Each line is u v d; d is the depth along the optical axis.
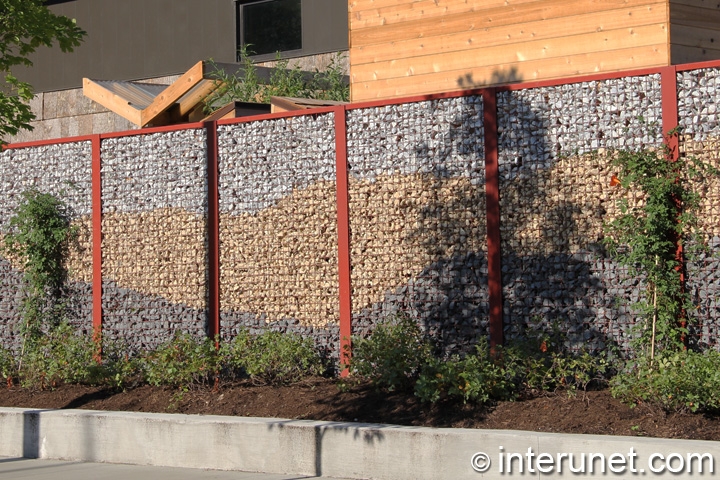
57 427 9.03
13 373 10.88
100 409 9.29
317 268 9.94
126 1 18.92
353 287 9.68
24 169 11.98
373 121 9.63
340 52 15.78
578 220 8.60
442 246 9.23
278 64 15.52
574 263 8.59
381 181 9.57
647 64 9.28
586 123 8.60
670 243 7.89
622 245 8.34
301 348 9.52
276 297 10.18
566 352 8.57
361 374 8.90
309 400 8.65
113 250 11.27
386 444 7.43
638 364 7.77
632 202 8.34
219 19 17.73
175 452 8.39
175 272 10.83
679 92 8.23
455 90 10.12
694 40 9.38
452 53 10.42
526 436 6.93
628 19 9.39
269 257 10.23
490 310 8.91
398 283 9.45
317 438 7.76
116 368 10.04
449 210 9.21
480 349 8.26
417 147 9.39
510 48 10.06
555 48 9.80
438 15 10.51
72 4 19.61
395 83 10.79
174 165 10.88
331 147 9.89
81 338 10.70
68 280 11.59
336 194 9.80
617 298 8.29
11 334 11.92
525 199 8.84
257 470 8.02
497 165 8.95
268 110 13.27
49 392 10.07
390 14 10.84
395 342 8.85
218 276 10.53
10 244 11.78
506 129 8.95
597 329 8.47
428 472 7.25
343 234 9.70
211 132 10.62
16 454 9.26
